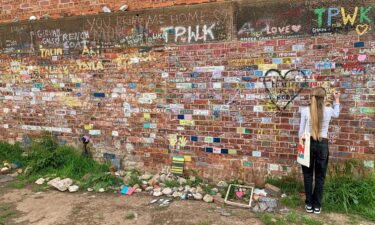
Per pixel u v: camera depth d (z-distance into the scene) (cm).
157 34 568
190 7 541
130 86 600
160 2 561
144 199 521
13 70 698
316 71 489
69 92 653
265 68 513
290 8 489
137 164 614
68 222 453
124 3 586
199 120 561
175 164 582
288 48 498
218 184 547
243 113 534
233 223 436
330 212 457
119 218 459
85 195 543
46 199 530
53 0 641
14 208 500
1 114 729
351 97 478
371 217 436
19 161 680
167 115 581
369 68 465
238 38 521
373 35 457
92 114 639
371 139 476
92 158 648
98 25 607
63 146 671
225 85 538
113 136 627
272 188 509
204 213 466
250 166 539
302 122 457
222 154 554
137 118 604
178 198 519
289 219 438
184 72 559
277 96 512
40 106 685
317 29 481
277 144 520
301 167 504
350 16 464
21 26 672
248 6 509
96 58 619
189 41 549
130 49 591
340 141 490
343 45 472
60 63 651
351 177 485
